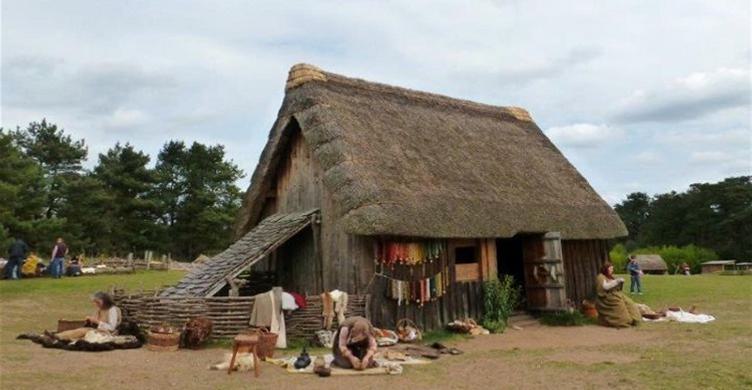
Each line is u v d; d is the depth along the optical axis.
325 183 13.76
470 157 17.09
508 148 19.16
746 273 41.97
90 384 7.74
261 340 9.91
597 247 19.08
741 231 73.38
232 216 54.44
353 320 9.27
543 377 8.49
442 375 8.68
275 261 16.58
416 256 13.79
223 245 55.19
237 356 9.14
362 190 13.08
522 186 17.31
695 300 19.88
